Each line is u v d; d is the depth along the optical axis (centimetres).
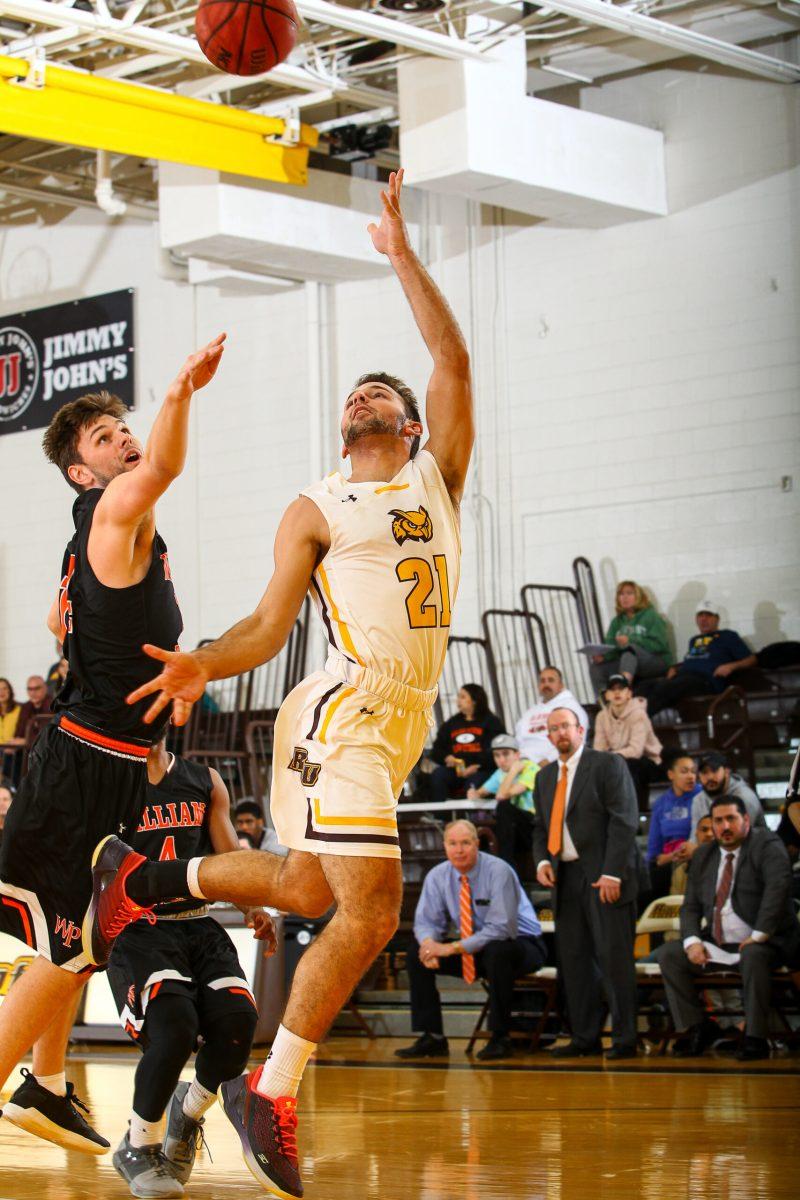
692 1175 466
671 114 1366
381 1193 440
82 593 412
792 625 1288
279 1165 370
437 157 1198
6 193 1788
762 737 1232
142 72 1306
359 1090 733
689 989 898
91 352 1720
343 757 378
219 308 1631
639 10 1196
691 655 1287
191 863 398
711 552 1331
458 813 1236
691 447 1348
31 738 1534
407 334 1501
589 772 906
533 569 1430
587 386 1408
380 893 373
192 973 478
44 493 1748
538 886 1150
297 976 372
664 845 1095
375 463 405
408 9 1120
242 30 691
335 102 1416
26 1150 546
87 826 415
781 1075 768
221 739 1526
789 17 1282
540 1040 984
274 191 1341
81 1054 927
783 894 870
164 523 1652
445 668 1470
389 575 386
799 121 1302
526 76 1346
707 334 1342
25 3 1030
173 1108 470
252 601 1584
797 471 1291
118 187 1620
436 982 1075
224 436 1617
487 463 1462
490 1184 455
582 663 1395
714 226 1341
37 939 418
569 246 1423
